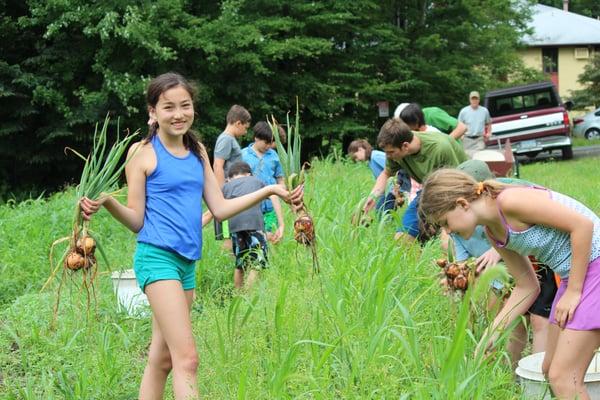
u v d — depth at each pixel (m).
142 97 20.36
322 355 4.37
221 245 8.32
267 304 5.38
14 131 21.22
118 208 4.29
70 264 4.35
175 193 4.30
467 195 3.95
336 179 11.43
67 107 20.62
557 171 19.42
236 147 8.62
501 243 4.05
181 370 4.17
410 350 4.04
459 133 9.97
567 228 3.79
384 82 26.36
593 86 44.25
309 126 24.48
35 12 20.38
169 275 4.23
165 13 20.62
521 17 30.84
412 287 5.35
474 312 4.59
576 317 3.83
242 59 21.09
